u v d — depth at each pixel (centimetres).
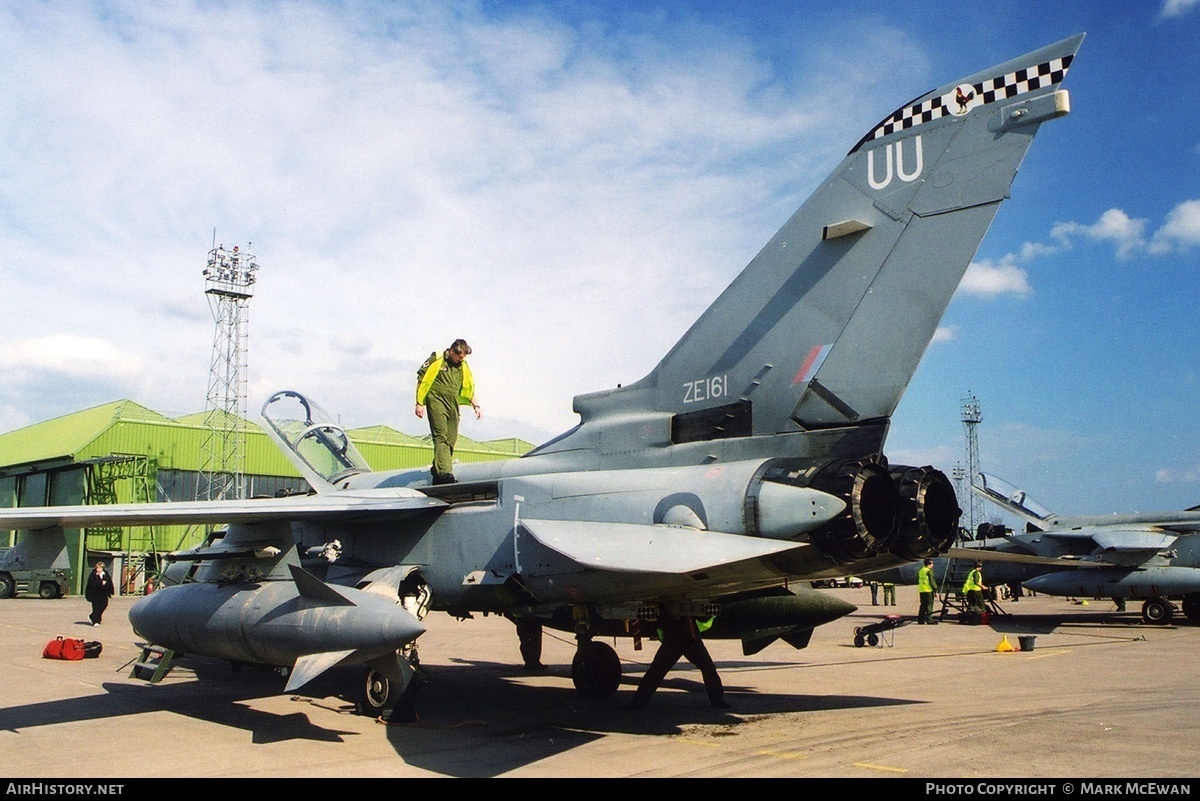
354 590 680
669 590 664
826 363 638
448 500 799
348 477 1057
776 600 830
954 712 729
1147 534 1731
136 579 2772
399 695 697
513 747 602
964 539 2088
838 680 946
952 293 588
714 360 700
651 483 666
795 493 589
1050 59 568
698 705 780
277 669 981
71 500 2752
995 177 582
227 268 2984
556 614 790
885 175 635
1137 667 1058
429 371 838
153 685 891
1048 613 2131
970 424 5569
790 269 671
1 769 545
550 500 709
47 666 1045
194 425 3030
